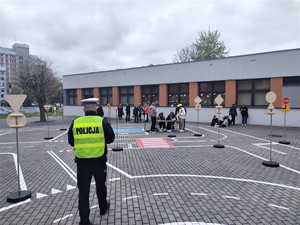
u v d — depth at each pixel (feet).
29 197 18.61
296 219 14.76
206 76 76.48
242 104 70.95
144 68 91.04
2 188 20.85
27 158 32.04
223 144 39.83
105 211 15.69
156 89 89.81
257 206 16.58
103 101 106.11
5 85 306.35
